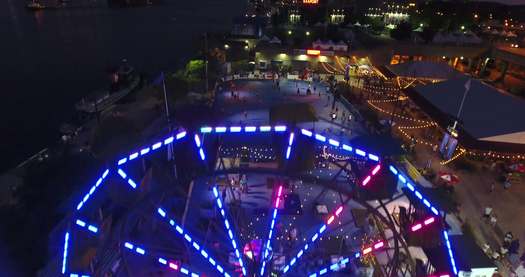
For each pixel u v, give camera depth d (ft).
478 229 79.77
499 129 105.40
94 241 48.42
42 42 365.40
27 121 180.34
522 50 199.41
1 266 72.79
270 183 84.69
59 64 287.48
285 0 428.56
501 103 116.16
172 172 78.69
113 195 54.95
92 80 249.75
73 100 210.59
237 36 228.84
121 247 45.91
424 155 110.73
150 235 59.36
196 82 159.74
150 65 300.40
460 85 130.00
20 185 99.35
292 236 69.72
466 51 208.54
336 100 151.12
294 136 50.75
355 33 257.96
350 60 205.46
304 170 55.11
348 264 64.18
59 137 154.71
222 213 52.80
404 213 70.69
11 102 204.33
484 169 103.24
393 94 159.74
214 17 611.06
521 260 70.44
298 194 86.79
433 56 212.23
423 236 58.49
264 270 48.08
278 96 155.94
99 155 83.97
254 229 71.10
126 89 193.67
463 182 97.45
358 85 172.65
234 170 52.21
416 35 230.68
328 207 82.02
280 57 204.85
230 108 140.26
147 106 135.85
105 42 382.22
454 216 78.33
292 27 265.54
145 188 63.82
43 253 75.72
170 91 149.07
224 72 182.70
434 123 124.57
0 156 149.28
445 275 51.90
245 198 81.41
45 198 93.25
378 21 300.81
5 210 89.30
